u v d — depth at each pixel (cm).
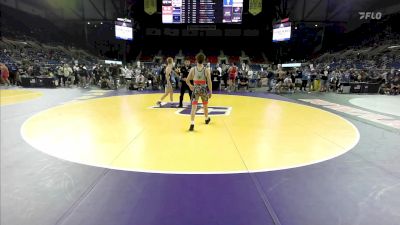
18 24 3131
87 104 923
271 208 256
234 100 1116
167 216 240
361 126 629
